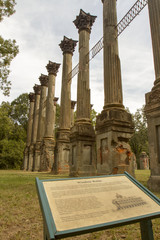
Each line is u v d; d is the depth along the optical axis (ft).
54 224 6.13
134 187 8.98
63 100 63.87
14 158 115.85
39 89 111.04
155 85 23.54
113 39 36.68
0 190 22.09
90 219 6.62
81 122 44.80
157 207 7.93
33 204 15.88
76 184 8.35
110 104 33.24
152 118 23.34
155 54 24.31
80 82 48.91
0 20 41.73
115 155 29.48
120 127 31.14
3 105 144.56
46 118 81.92
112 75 34.58
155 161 22.09
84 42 52.60
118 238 9.78
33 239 9.71
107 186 8.64
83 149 42.04
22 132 135.23
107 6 39.34
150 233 7.63
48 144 78.13
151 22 25.54
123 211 7.30
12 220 12.25
